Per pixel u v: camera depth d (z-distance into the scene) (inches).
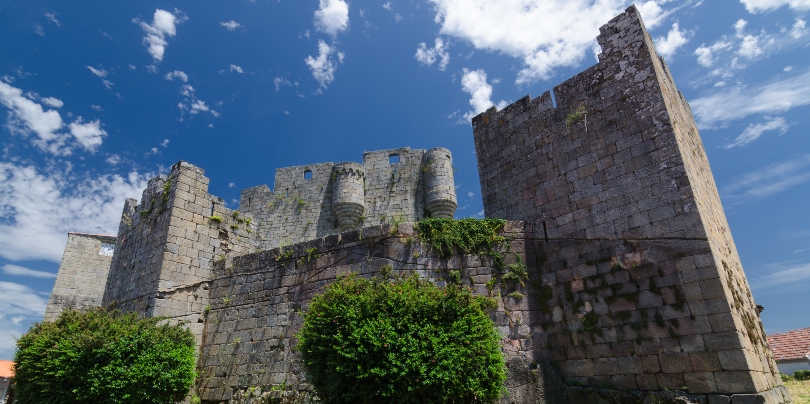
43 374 542.9
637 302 455.5
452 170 1379.2
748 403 370.0
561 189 557.0
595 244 505.4
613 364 454.3
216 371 638.5
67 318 612.7
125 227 817.5
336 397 427.5
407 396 402.9
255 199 1498.5
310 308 486.9
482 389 425.1
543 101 612.4
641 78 522.6
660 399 410.3
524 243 559.8
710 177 626.2
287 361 590.9
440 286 553.3
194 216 724.0
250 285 677.3
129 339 549.0
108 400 513.0
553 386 479.8
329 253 630.5
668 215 459.5
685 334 417.7
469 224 581.9
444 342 423.2
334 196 1373.0
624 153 511.8
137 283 697.0
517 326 519.2
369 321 431.8
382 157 1451.8
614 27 564.7
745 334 415.8
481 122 680.4
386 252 591.2
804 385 645.3
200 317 686.5
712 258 420.5
